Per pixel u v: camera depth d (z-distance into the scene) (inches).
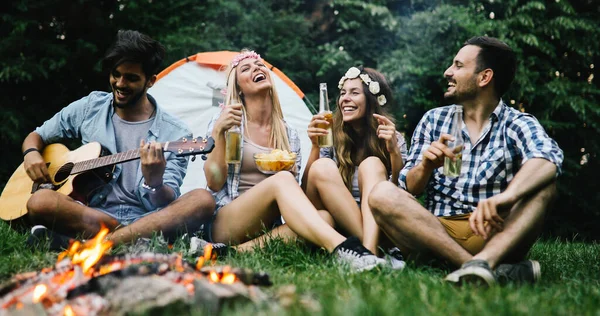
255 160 160.4
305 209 141.2
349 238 132.3
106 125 167.0
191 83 254.7
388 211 126.2
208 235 157.2
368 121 166.9
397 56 366.3
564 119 379.9
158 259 100.0
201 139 149.6
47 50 356.5
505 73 141.6
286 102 260.2
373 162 155.3
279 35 388.2
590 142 374.3
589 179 375.9
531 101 363.6
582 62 380.5
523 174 123.3
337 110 168.9
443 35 370.3
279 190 145.9
